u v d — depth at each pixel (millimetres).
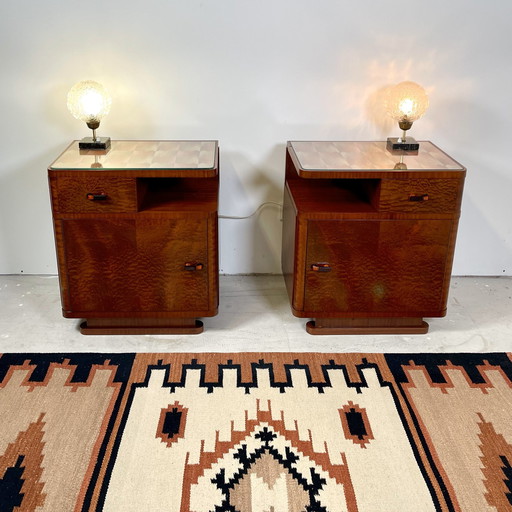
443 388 1896
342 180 2271
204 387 1881
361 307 2146
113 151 2137
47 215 2502
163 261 2055
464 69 2314
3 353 2041
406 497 1488
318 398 1840
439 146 2438
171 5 2184
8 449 1614
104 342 2123
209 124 2367
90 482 1517
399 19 2230
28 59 2242
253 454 1618
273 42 2250
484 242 2604
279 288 2535
